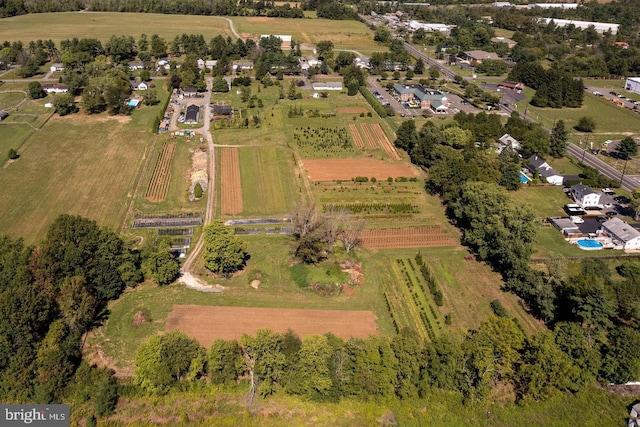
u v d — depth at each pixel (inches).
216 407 2637.8
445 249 4126.5
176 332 2827.3
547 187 5206.7
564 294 3299.7
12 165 5251.0
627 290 3307.1
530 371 2689.5
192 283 3604.8
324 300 3476.9
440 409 2657.5
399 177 5300.2
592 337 3014.3
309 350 2694.4
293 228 4308.6
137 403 2642.7
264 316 3302.2
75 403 2608.3
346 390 2679.6
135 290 3511.3
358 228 4033.0
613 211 4722.0
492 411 2679.6
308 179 5251.0
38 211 4443.9
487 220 3917.3
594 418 2662.4
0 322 2659.9
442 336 2847.0
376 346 2768.2
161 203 4667.8
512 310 3430.1
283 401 2682.1
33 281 3068.4
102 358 2933.1
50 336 2751.0
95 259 3351.4
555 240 4247.0
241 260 3668.8
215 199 4781.0
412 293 3587.6
